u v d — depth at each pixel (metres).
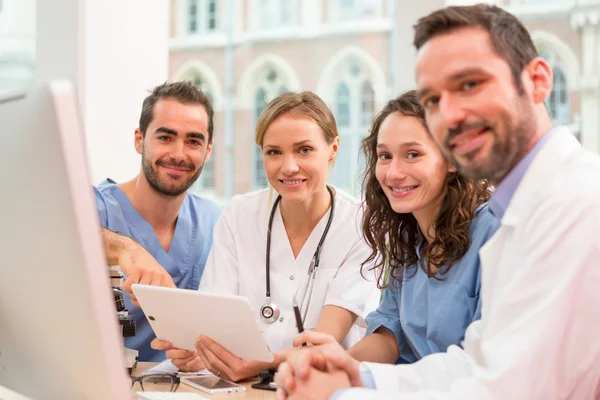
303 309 1.72
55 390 0.78
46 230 0.70
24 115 0.70
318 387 0.98
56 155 0.67
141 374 1.38
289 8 25.81
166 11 3.04
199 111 1.94
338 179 24.41
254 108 26.27
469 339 1.05
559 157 0.96
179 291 1.24
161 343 1.40
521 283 0.89
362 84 24.78
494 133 0.93
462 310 1.28
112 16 2.88
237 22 26.17
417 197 1.31
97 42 2.84
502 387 0.85
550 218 0.90
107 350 0.70
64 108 0.67
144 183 1.96
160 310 1.32
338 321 1.67
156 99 1.93
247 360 1.30
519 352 0.85
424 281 1.38
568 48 18.58
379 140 1.35
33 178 0.70
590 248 0.87
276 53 25.84
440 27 0.94
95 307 0.69
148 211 1.98
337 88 25.03
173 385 1.30
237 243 1.82
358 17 24.81
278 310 1.71
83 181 0.68
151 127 1.92
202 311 1.24
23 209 0.73
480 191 1.34
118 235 1.64
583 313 0.88
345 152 24.56
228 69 26.33
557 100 18.97
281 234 1.78
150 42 2.99
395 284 1.48
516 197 0.97
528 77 0.95
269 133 1.69
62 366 0.75
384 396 0.90
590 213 0.88
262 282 1.77
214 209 2.13
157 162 1.91
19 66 15.87
